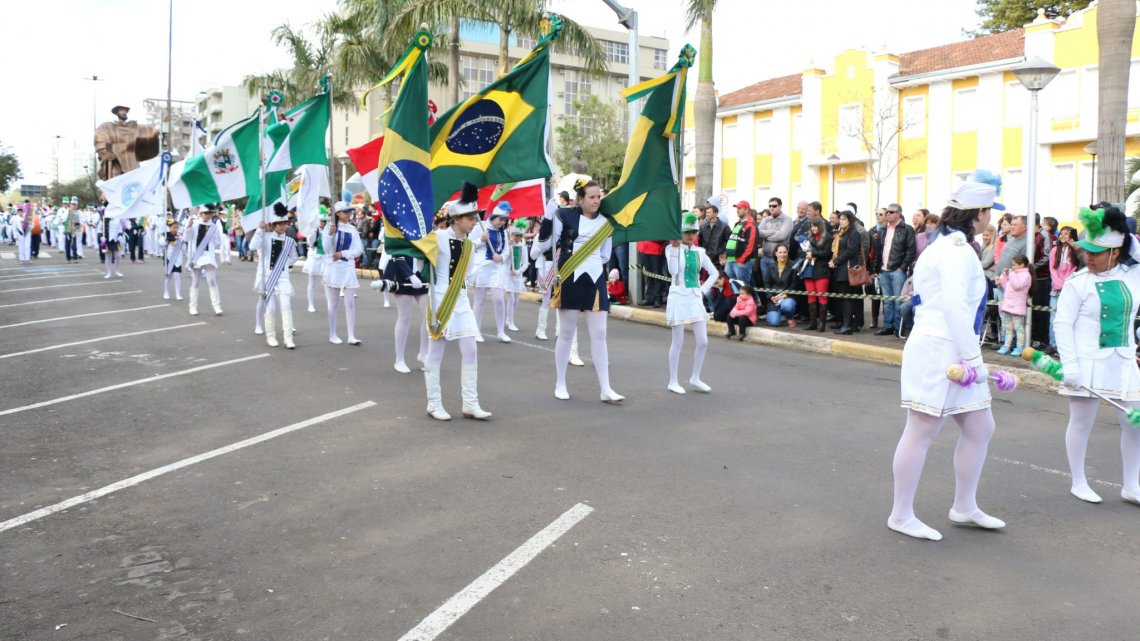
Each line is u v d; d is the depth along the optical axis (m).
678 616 3.89
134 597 4.08
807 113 37.72
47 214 42.25
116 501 5.43
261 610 3.94
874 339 12.16
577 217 8.32
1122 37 11.94
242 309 15.77
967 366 4.64
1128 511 5.42
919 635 3.74
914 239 12.30
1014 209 31.55
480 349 11.70
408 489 5.63
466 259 7.55
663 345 12.34
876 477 6.01
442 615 3.88
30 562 4.50
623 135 47.38
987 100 32.09
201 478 5.88
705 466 6.21
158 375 9.52
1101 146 12.25
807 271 13.05
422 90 7.73
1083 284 5.53
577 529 4.93
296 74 33.16
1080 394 5.50
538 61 9.15
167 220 18.00
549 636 3.70
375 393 8.62
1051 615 3.95
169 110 35.00
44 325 13.72
